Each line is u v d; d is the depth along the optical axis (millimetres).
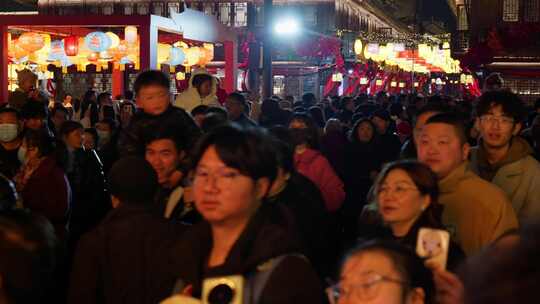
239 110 11148
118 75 29656
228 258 3580
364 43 37375
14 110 8992
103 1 47094
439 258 3887
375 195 4715
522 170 6191
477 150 6594
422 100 17703
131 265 4543
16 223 2891
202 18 21984
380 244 3191
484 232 5102
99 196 9062
